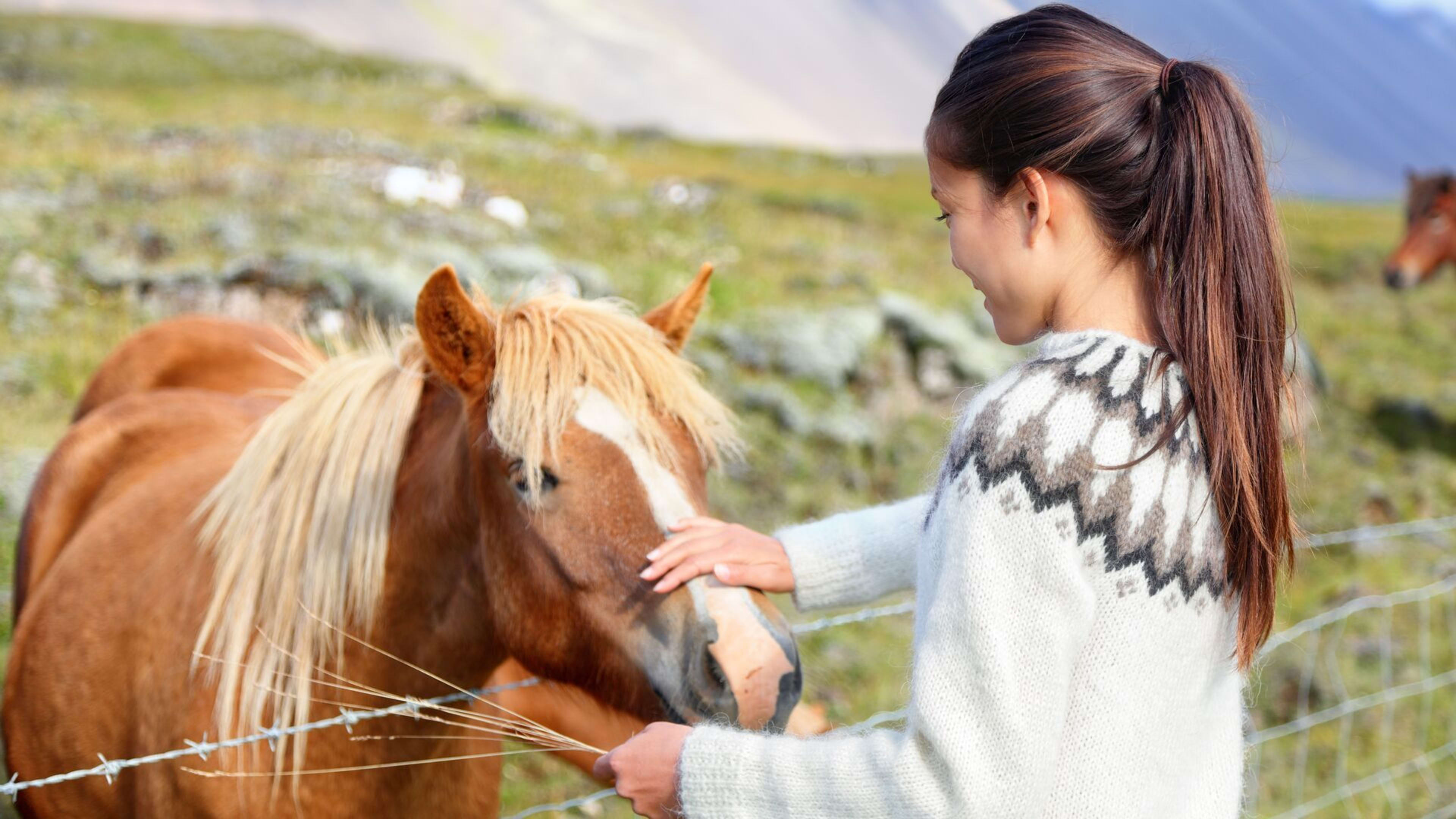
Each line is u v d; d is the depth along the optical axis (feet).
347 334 20.52
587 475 5.15
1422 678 16.28
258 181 31.09
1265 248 3.49
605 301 6.17
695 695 4.86
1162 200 3.43
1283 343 3.57
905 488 21.48
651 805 3.90
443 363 5.42
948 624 3.29
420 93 106.52
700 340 24.44
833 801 3.42
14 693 7.83
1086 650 3.28
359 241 26.00
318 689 5.99
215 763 5.98
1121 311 3.58
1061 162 3.46
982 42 3.70
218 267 22.75
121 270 21.97
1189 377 3.41
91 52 132.36
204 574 6.43
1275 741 14.64
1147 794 3.40
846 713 13.51
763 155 129.70
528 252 26.68
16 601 9.20
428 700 6.04
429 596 5.87
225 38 150.61
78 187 27.71
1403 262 36.47
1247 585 3.51
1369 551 20.94
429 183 34.63
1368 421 30.42
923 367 25.96
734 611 4.94
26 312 20.06
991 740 3.19
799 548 5.13
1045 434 3.28
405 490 5.90
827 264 36.24
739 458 5.94
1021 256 3.63
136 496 7.98
